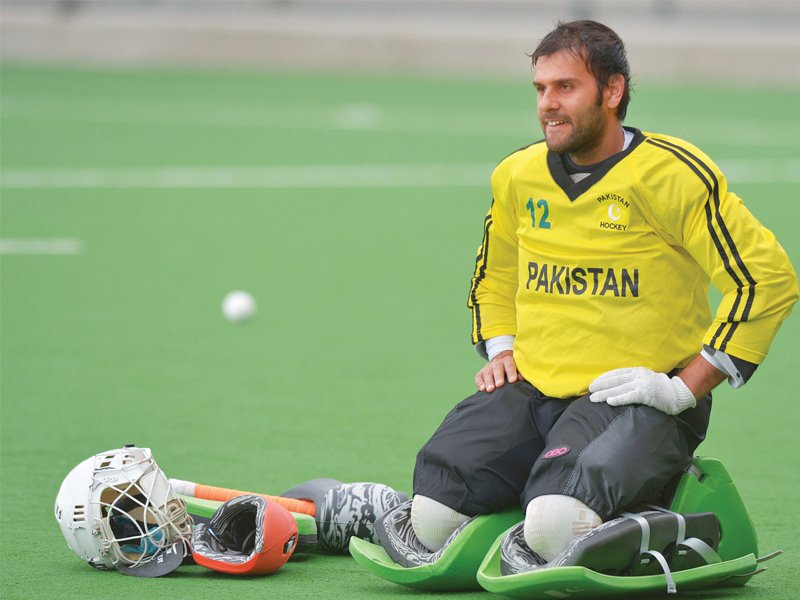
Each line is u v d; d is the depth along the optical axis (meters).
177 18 118.31
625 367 16.22
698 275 16.47
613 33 16.11
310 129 77.12
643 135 16.23
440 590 16.25
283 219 50.78
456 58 111.44
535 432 16.55
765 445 24.16
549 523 15.23
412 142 72.44
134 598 15.78
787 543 18.69
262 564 16.53
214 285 39.31
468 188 58.34
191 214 51.38
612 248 16.17
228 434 24.64
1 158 64.75
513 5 113.06
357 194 56.59
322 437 24.45
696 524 15.71
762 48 105.25
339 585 16.50
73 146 69.00
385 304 37.16
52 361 30.36
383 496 17.88
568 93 15.89
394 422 25.62
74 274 40.38
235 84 102.38
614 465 15.28
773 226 48.72
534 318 16.88
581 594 15.02
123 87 98.38
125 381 28.64
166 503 16.84
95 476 16.69
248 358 30.92
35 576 16.70
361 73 112.44
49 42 117.06
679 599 15.98
